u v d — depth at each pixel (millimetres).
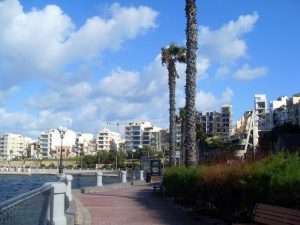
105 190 33281
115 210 18578
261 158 13125
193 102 22234
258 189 11352
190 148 21953
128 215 16750
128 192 31078
